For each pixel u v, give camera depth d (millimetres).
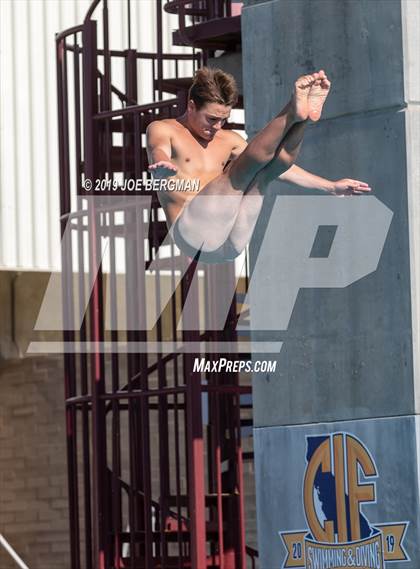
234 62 35250
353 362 26406
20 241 49719
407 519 25312
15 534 52438
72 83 50531
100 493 34594
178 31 36969
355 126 26438
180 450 52250
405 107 25703
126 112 34219
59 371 52156
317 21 26969
